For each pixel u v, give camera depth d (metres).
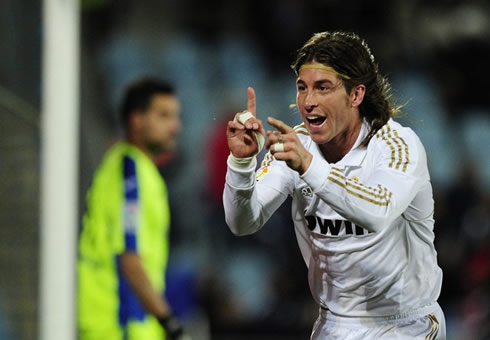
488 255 24.28
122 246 14.20
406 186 8.76
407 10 36.25
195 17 34.31
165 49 32.78
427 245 9.84
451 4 36.69
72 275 11.14
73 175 11.21
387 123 9.48
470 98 35.25
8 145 9.67
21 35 10.31
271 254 25.84
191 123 30.56
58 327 10.96
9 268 9.71
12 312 9.80
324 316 10.20
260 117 31.25
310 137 9.80
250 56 33.81
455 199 28.75
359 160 9.38
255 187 9.48
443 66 35.47
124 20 32.84
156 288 14.80
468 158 29.78
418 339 9.77
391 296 9.70
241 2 34.69
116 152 14.93
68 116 11.16
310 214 9.69
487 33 36.00
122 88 30.34
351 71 9.01
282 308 25.02
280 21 34.50
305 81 9.05
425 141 32.84
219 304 24.42
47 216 11.01
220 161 26.61
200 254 25.23
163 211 14.97
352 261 9.58
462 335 23.58
